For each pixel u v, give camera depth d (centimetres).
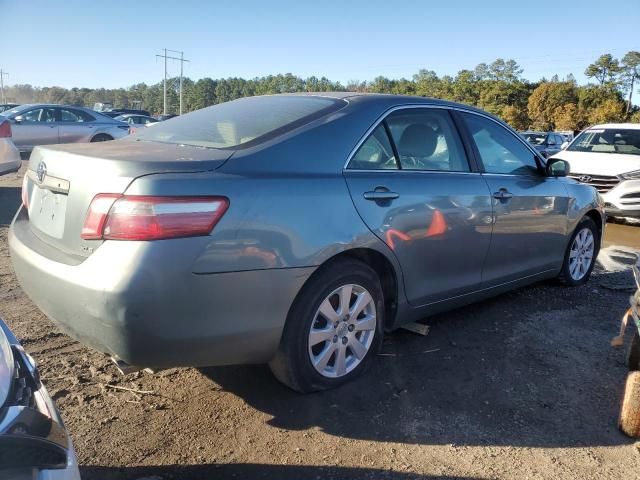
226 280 252
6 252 577
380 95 358
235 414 291
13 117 1398
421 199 336
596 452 272
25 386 166
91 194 248
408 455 263
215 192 250
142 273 231
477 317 437
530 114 9181
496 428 288
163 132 342
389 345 379
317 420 288
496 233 394
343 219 294
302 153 294
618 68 10288
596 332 418
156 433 273
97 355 351
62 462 144
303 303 286
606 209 892
